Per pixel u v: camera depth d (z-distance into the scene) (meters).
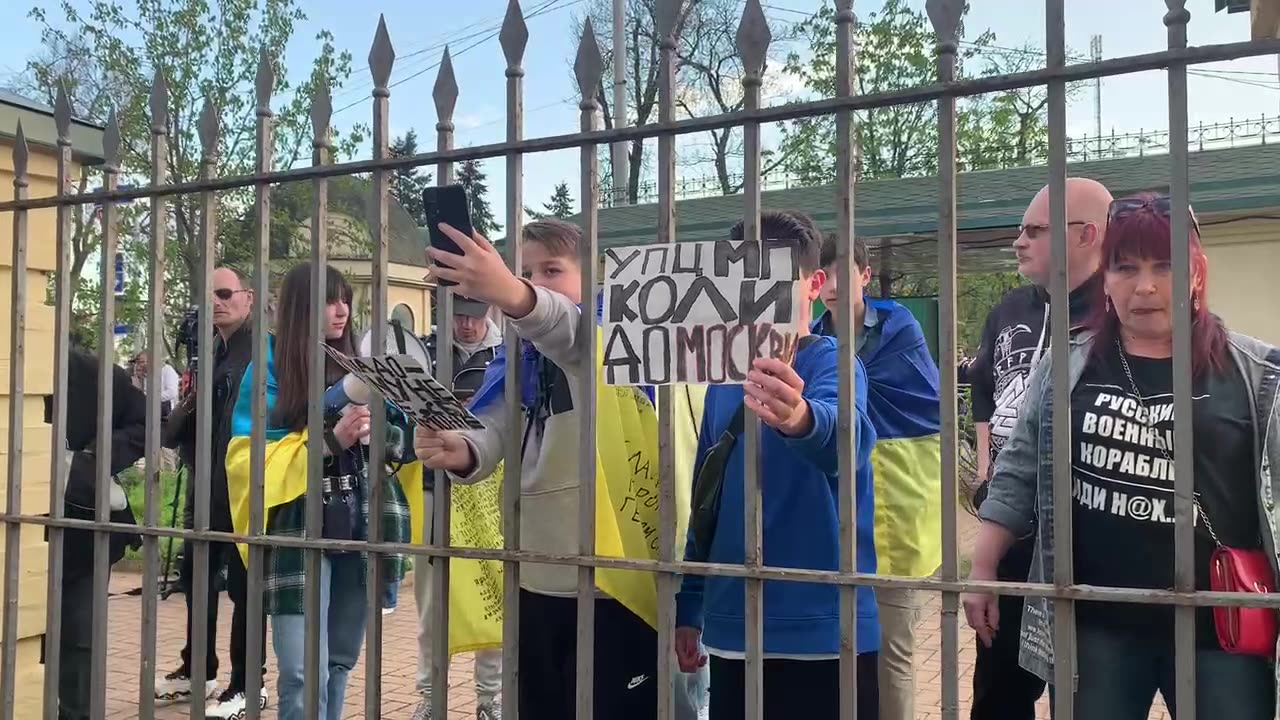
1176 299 1.56
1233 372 1.91
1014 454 2.26
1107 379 2.02
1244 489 1.88
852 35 1.73
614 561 1.94
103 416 2.50
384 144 2.12
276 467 2.94
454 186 1.91
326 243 2.22
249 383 3.03
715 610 2.21
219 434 3.83
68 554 3.52
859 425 2.12
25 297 2.65
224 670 4.94
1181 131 1.55
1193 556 1.57
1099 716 1.99
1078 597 1.63
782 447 2.14
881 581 1.72
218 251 9.84
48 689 2.62
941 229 1.67
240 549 2.98
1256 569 1.80
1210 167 9.87
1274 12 3.75
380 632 2.19
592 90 1.94
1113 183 9.94
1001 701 2.59
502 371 2.44
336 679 3.29
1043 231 2.64
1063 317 1.63
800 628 2.10
